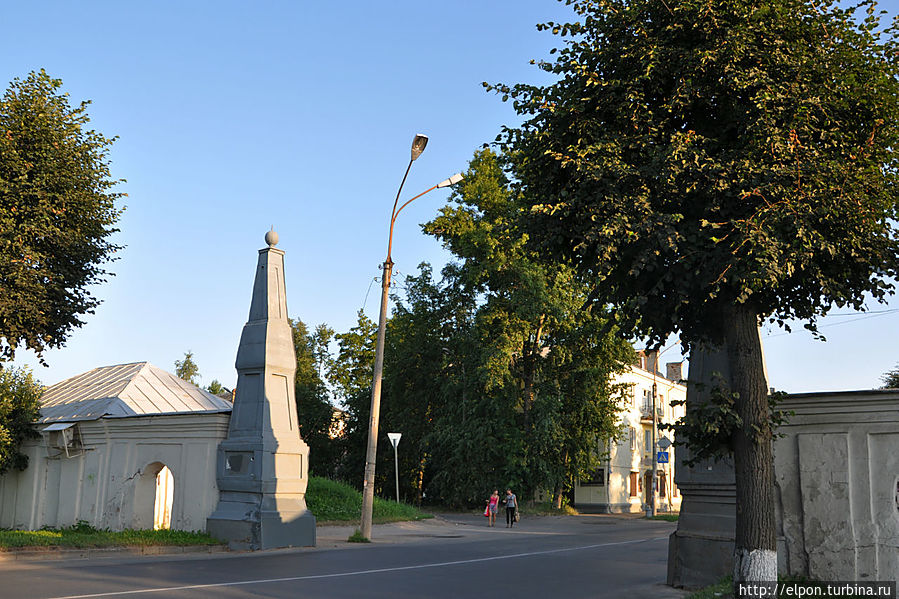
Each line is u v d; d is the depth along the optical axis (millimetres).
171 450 21703
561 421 42438
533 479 40969
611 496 53438
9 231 19719
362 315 63688
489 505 33969
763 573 9523
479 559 16703
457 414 42719
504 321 39750
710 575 12641
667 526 34281
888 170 10336
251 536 18953
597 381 42250
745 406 9891
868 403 11523
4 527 26922
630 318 11250
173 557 16875
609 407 44000
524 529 31000
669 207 10258
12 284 20266
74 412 26188
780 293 10617
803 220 9078
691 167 9680
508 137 11492
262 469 19250
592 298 11836
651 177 9906
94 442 24234
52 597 10359
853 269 10312
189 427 21188
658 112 10633
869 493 11328
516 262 39125
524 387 43344
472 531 27891
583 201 10328
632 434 57406
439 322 46625
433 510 46625
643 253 9789
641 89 10406
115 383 28656
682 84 10000
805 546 11672
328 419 59219
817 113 10133
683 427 9969
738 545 9797
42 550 16172
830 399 11766
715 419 9656
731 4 10133
